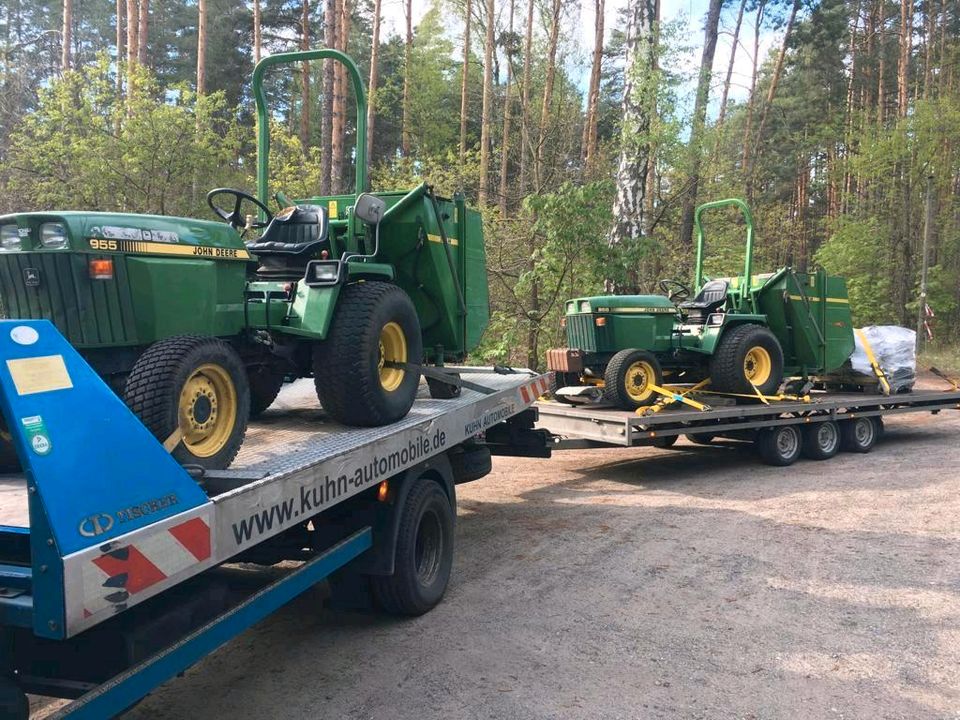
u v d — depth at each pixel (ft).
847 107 101.96
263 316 13.39
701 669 12.66
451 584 16.97
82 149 45.06
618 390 28.55
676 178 51.60
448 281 19.12
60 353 7.63
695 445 35.06
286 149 59.62
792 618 14.69
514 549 19.44
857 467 29.73
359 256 15.21
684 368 32.96
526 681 12.35
